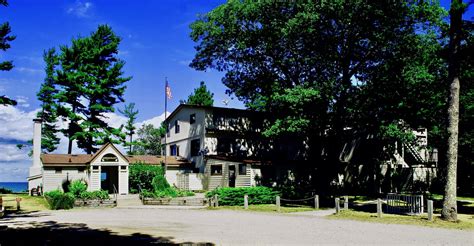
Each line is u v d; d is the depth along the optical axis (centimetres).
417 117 2984
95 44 5503
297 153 4628
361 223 1948
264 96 3809
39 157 4406
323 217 2214
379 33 2952
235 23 3406
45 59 5709
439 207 2627
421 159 4306
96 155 3891
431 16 2955
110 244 1391
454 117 1970
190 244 1391
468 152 3297
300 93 2889
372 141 4203
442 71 2995
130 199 3409
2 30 2614
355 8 2803
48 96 5700
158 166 4344
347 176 4397
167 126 5228
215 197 2894
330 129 3378
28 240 1338
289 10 3166
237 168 3875
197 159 4416
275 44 3394
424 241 1446
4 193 4512
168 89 4459
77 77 5191
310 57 3178
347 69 3228
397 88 2966
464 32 1998
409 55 3098
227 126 4444
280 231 1702
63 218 2291
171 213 2564
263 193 3072
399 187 4053
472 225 1823
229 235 1596
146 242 1434
